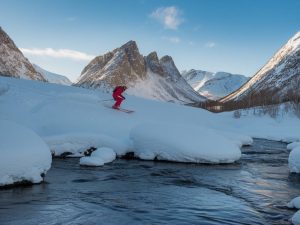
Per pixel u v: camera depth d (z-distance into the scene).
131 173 11.98
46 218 7.21
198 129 15.04
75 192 9.23
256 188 10.60
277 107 52.31
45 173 10.21
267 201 9.15
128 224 7.09
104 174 11.59
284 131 39.19
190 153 14.20
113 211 7.84
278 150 21.44
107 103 21.77
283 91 136.62
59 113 17.64
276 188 10.66
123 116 19.91
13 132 9.70
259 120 47.31
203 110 33.91
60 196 8.77
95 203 8.36
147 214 7.74
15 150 9.35
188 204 8.61
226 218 7.69
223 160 14.63
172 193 9.61
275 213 8.12
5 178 9.22
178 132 14.65
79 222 7.07
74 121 17.39
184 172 12.53
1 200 8.23
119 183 10.52
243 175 12.52
